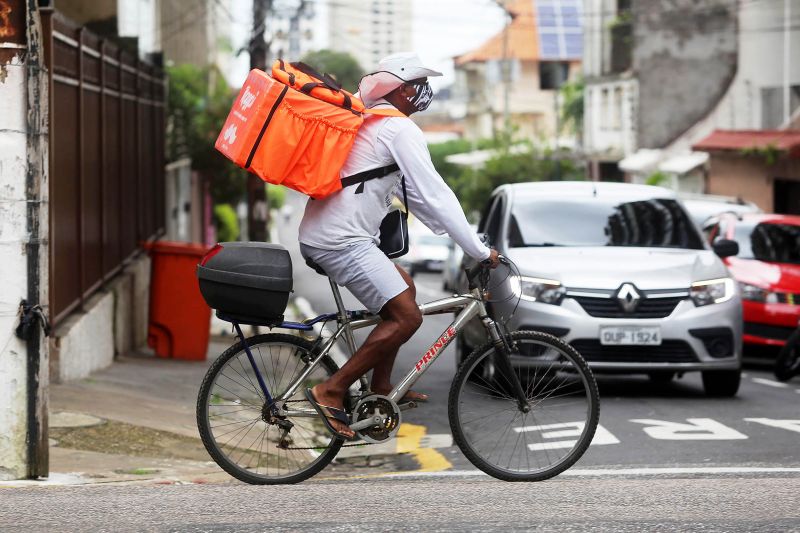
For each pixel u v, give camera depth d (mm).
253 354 7570
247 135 6961
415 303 7332
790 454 10258
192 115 38531
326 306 34344
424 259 53875
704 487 7574
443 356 19141
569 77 108188
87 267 16656
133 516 6500
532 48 108312
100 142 17750
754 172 44625
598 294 13258
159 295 19516
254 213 28344
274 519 6414
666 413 12680
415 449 11492
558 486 7633
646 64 58656
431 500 7031
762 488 7523
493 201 15938
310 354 7555
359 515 6539
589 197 15086
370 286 7211
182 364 18750
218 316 7422
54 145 14188
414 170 7078
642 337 13219
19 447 8398
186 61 56625
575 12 110438
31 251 8305
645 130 58750
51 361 13891
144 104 23969
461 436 7828
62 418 11508
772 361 19172
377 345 7305
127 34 34219
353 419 7504
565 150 71250
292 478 7723
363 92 7309
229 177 38812
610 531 6109
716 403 13523
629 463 9789
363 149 7098
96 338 16500
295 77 7043
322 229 7164
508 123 83062
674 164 52469
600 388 14773
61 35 14578
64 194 14898
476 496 7188
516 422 7883
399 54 7238
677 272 13594
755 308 18312
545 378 7906
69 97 15281
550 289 13289
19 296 8305
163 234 27578
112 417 11859
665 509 6742
